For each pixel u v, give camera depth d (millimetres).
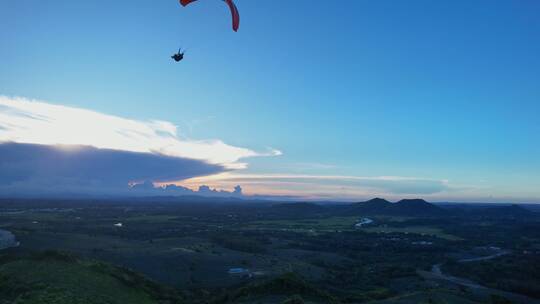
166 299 55625
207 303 57031
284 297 52531
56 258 55250
